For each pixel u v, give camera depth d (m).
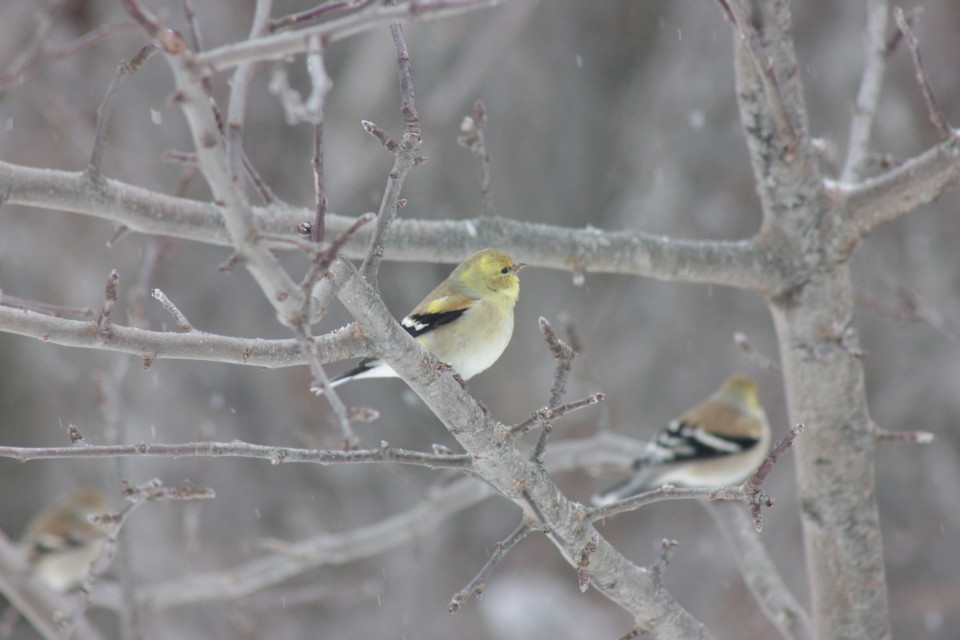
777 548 15.66
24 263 14.52
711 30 16.81
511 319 8.40
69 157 14.23
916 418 15.09
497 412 17.58
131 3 3.14
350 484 15.93
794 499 15.87
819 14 15.70
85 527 13.31
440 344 8.11
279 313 3.91
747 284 7.51
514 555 17.59
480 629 16.30
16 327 4.62
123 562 8.98
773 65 7.16
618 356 17.33
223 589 10.62
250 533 14.91
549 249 7.44
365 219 3.88
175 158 3.44
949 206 15.03
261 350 4.90
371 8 3.29
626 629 16.86
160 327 14.73
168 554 14.23
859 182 7.77
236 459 15.30
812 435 7.45
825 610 7.47
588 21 18.00
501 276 8.27
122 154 14.11
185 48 3.24
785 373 7.63
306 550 10.62
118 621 15.41
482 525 17.45
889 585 15.10
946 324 8.99
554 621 16.39
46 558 13.14
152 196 6.42
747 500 4.75
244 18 15.53
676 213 16.42
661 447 11.84
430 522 10.89
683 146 16.72
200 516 14.83
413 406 16.80
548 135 17.86
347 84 17.09
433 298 8.27
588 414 17.06
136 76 14.96
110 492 9.13
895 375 15.27
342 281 4.42
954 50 14.77
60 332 4.67
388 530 10.79
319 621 15.45
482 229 7.39
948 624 14.63
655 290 17.25
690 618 5.97
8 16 14.14
